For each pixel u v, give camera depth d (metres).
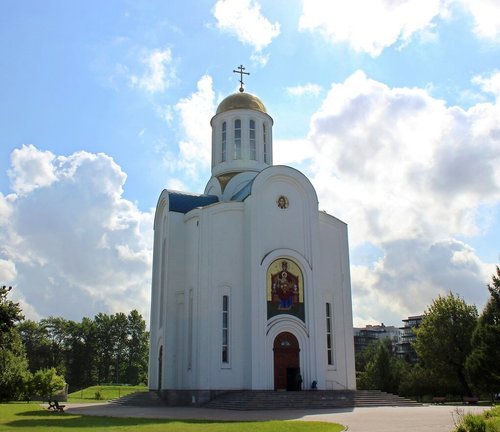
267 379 32.16
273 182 36.16
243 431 16.20
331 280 37.31
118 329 107.25
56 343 105.00
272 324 33.25
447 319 53.53
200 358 32.66
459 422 14.90
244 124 42.56
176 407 31.53
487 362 44.38
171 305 36.19
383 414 23.16
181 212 38.12
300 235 36.06
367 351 86.56
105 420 21.27
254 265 33.72
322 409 27.09
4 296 33.84
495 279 47.59
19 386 47.91
